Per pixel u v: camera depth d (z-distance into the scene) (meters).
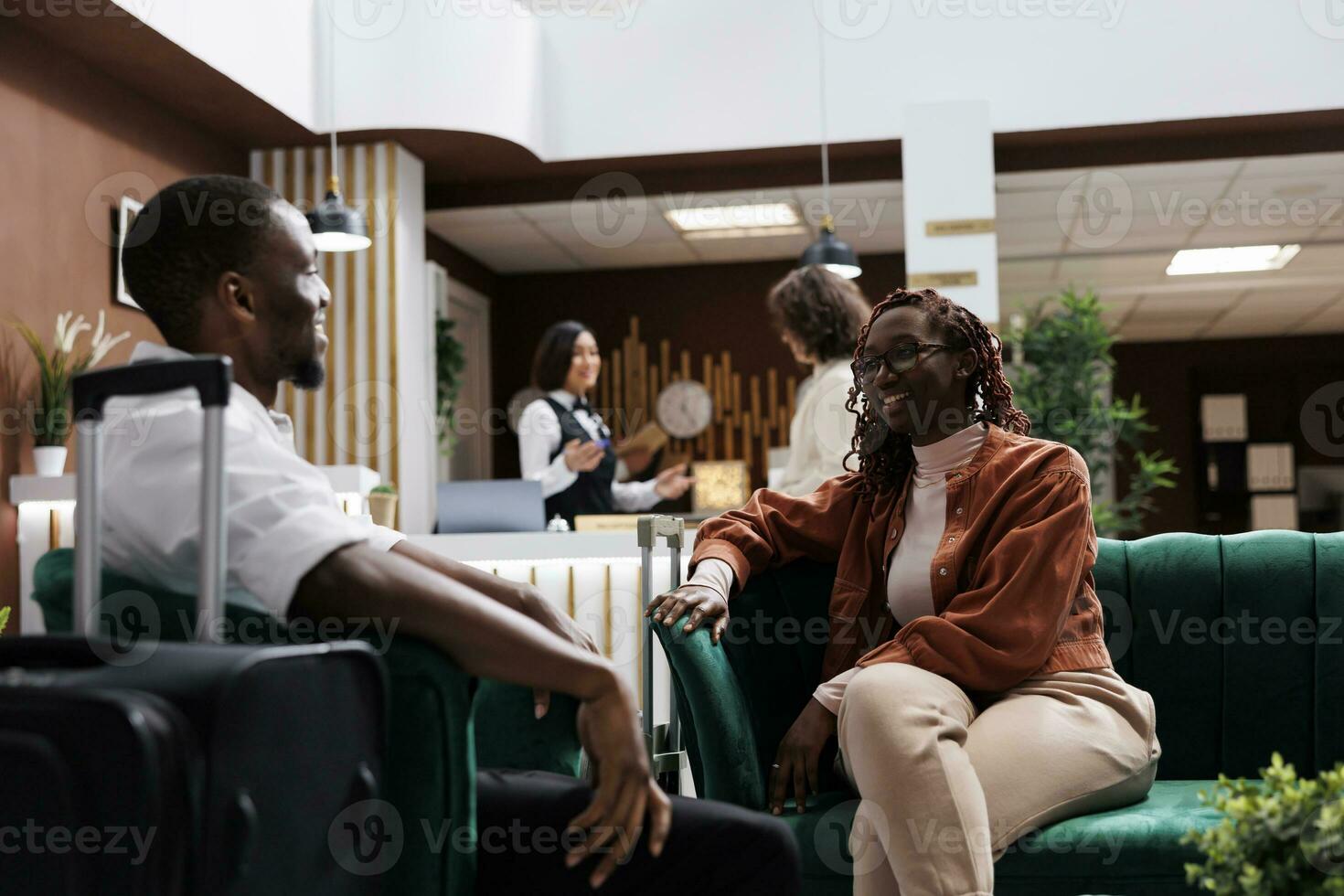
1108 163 6.34
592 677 1.16
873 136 6.17
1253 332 11.27
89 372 1.17
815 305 3.45
